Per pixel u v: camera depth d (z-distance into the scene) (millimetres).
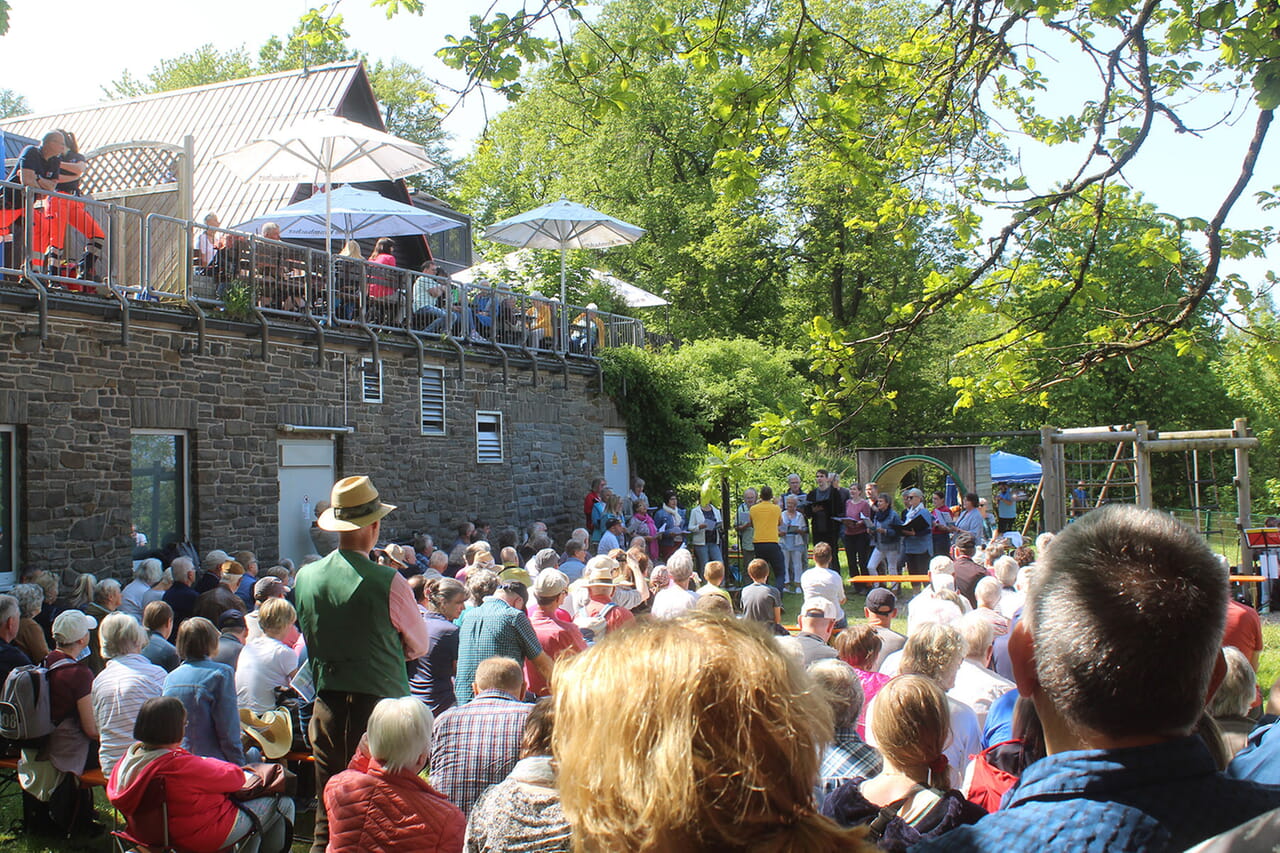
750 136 5883
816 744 1521
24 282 11055
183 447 12883
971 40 5711
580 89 5938
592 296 24734
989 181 6406
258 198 19375
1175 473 31625
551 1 5645
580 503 20719
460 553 12984
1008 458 25688
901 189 6746
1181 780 1607
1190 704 1640
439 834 4430
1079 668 1647
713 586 8727
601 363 21312
